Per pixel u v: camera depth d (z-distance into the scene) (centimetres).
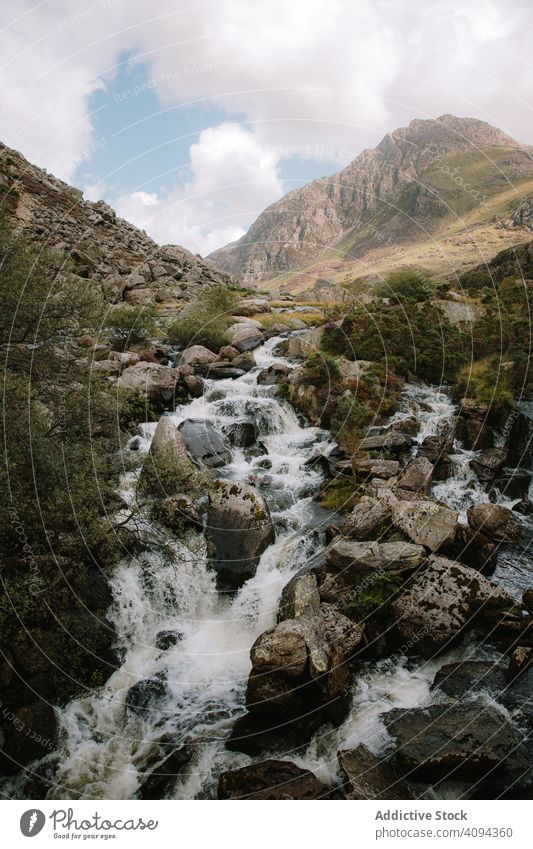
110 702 746
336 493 1164
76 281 1177
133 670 799
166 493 1057
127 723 722
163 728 704
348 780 579
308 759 638
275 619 854
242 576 931
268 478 1248
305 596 808
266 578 937
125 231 4519
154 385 1580
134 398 1512
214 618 903
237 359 1900
